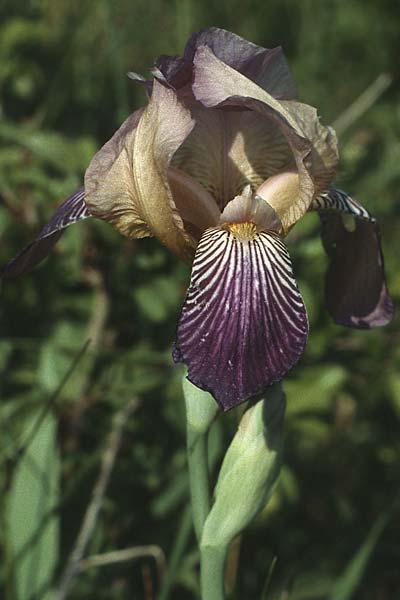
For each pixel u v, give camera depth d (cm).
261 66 41
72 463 52
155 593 53
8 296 55
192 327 37
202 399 40
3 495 49
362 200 57
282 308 38
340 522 57
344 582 44
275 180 41
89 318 55
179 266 56
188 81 40
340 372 53
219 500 40
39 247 43
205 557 41
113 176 40
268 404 40
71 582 47
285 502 56
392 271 59
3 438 49
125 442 53
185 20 60
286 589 46
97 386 53
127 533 53
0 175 52
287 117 39
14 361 55
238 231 39
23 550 45
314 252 54
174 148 38
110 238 54
